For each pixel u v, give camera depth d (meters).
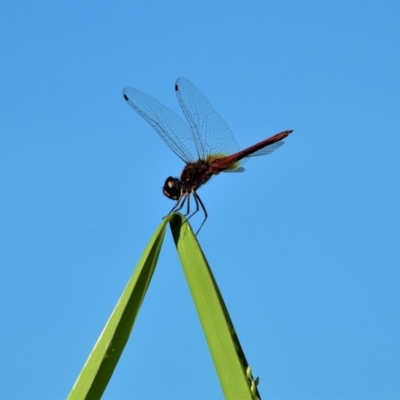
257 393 0.83
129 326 0.80
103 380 0.79
